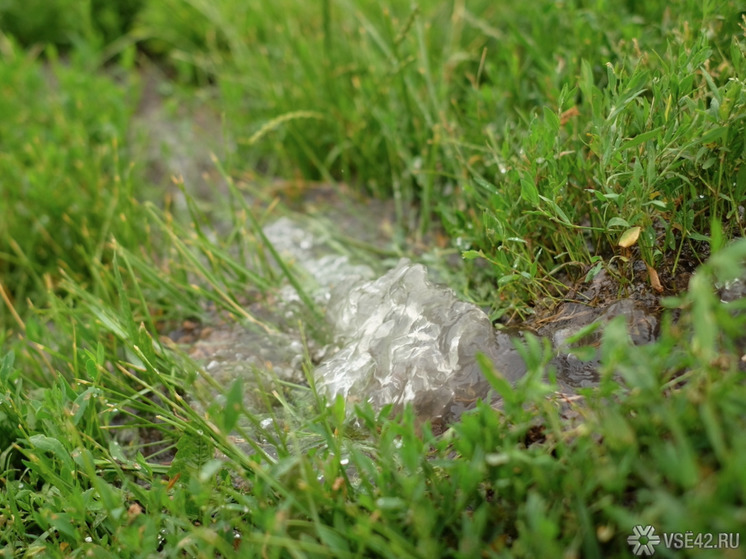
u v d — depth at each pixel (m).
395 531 0.95
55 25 1.95
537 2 1.46
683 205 1.05
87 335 1.19
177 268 1.30
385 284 1.16
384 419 1.00
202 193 1.51
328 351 1.19
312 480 0.96
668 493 0.89
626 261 1.07
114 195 1.38
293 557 0.97
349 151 1.47
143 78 1.88
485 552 0.94
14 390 1.13
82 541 1.00
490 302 1.16
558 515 0.92
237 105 1.56
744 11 1.18
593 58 1.29
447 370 1.07
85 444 1.08
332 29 1.56
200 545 0.97
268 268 1.30
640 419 0.92
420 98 1.40
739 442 0.85
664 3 1.30
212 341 1.24
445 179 1.36
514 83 1.32
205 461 1.04
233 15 1.67
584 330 0.95
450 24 1.51
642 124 1.06
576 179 1.15
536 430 0.99
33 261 1.38
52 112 1.57
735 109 1.02
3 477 1.06
